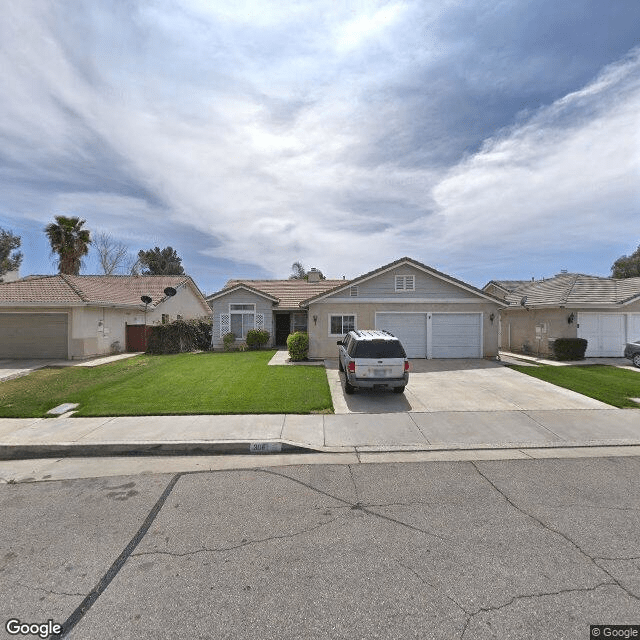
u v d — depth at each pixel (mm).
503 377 12312
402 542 3564
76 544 3588
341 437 6691
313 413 8000
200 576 3104
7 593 2936
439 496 4523
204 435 6594
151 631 2551
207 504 4363
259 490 4723
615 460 5707
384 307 16438
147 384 10844
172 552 3439
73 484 4945
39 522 3996
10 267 32531
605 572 3113
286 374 12492
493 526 3836
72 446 6113
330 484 4891
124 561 3312
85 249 27234
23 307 16562
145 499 4504
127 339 20719
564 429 7125
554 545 3500
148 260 49812
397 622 2607
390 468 5434
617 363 15633
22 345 16797
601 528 3793
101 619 2662
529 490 4676
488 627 2559
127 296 21953
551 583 2982
